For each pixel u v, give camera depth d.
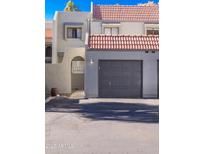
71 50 24.77
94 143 8.80
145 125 11.73
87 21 31.23
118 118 13.41
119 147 8.34
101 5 32.69
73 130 10.71
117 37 23.67
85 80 22.41
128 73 22.59
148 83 22.58
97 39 23.33
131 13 31.77
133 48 22.41
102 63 22.53
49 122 12.29
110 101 20.11
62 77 24.75
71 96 23.53
